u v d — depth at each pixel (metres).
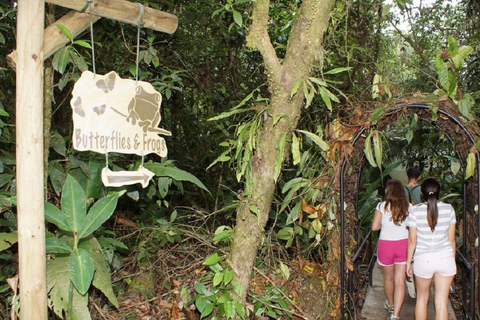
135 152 2.60
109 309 3.93
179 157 6.91
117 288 4.30
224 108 6.37
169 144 6.83
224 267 3.08
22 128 2.09
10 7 3.67
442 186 6.48
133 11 2.54
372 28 5.89
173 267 4.52
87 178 3.47
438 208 3.82
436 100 3.49
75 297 2.68
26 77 2.08
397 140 7.47
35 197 2.12
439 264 3.74
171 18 2.71
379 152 3.43
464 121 3.47
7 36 4.25
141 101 2.62
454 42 3.32
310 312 3.77
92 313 3.70
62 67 2.67
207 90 6.09
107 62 4.84
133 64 4.87
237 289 2.93
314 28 2.75
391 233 4.30
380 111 3.36
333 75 5.40
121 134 2.54
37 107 2.11
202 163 6.67
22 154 2.10
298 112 2.88
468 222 3.87
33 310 2.15
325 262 3.93
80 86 2.39
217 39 5.96
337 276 3.64
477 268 3.60
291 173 5.46
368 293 5.10
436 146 6.75
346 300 3.82
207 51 6.31
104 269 2.88
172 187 6.27
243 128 2.86
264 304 3.40
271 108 2.84
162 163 3.42
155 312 3.94
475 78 5.96
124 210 5.52
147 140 2.66
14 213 3.41
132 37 4.47
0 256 3.30
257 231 2.95
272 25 5.61
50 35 2.39
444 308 3.74
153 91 2.68
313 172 3.75
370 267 5.21
